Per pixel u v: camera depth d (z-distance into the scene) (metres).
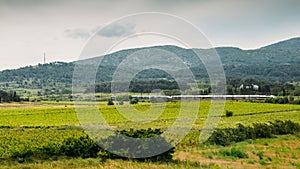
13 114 61.66
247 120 49.88
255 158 24.59
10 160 21.72
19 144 28.34
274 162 23.61
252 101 82.81
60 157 22.28
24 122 50.97
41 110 67.50
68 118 55.66
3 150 24.59
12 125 47.31
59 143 24.27
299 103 79.81
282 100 81.81
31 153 22.45
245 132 32.97
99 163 20.50
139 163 20.55
